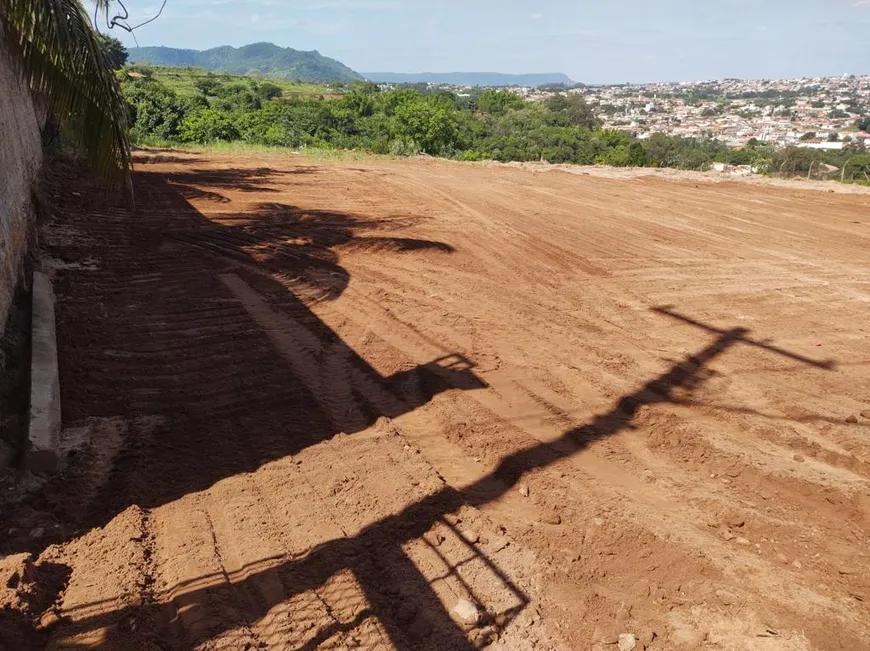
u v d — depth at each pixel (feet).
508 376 24.12
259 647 11.71
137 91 120.67
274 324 28.07
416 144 131.95
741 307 33.04
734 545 15.23
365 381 23.41
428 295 33.27
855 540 15.47
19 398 19.89
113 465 17.37
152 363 23.47
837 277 39.09
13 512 15.02
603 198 64.85
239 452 18.38
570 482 17.57
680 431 20.17
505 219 52.70
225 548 14.40
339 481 17.17
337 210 53.26
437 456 18.84
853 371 25.38
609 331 29.12
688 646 12.26
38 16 18.47
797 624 12.82
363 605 12.88
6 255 23.61
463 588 13.55
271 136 120.78
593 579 14.01
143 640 11.63
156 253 37.47
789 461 18.78
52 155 57.36
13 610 11.81
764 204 63.57
